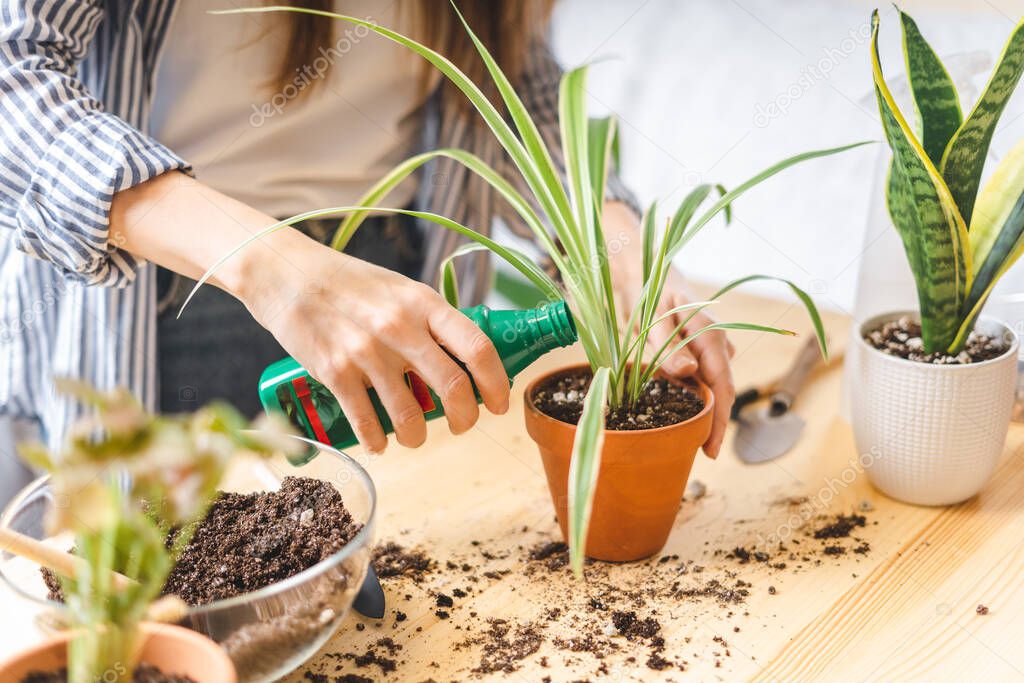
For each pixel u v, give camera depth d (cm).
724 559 64
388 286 56
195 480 38
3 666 41
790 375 87
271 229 52
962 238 61
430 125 103
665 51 206
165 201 61
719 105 196
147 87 80
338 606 48
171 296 89
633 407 64
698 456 78
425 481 75
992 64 75
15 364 86
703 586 61
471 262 108
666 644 56
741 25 193
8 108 61
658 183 200
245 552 53
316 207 94
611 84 211
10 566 55
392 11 91
